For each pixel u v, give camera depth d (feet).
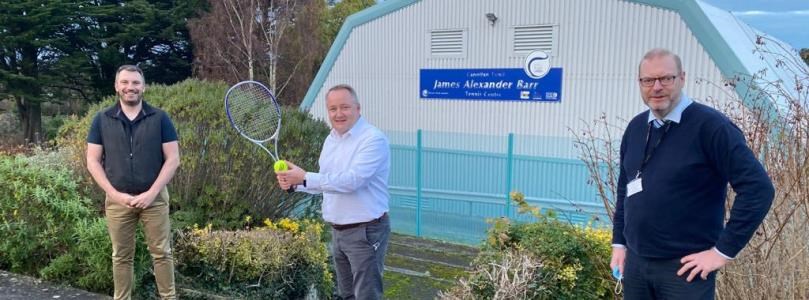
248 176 19.12
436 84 47.47
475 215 41.57
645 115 9.31
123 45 91.86
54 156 20.54
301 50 89.04
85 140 18.28
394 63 49.21
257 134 14.87
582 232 16.19
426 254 29.81
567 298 14.65
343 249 11.93
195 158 18.34
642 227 8.93
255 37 84.28
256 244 16.89
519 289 13.19
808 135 12.59
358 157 11.34
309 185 11.10
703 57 37.19
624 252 10.20
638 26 39.42
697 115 8.33
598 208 35.91
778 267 12.09
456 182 43.01
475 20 45.21
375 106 50.62
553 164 39.27
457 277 21.24
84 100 95.40
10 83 83.71
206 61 85.25
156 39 95.20
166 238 13.48
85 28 88.89
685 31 37.73
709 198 8.43
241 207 19.07
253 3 83.20
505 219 16.25
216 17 85.81
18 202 15.10
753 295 12.25
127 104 12.62
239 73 85.61
